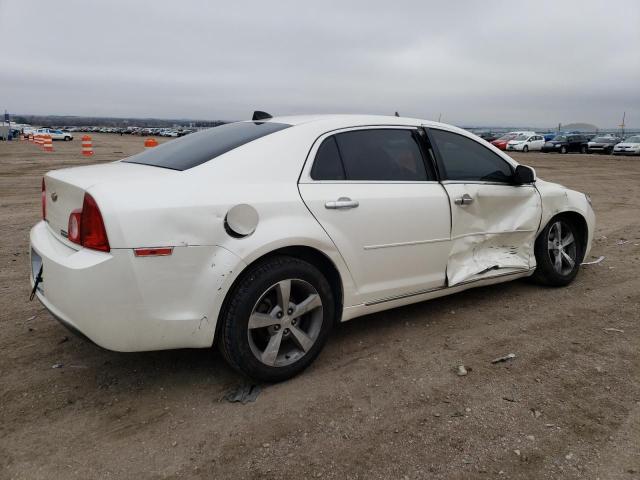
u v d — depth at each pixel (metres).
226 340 2.97
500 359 3.51
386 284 3.67
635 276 5.50
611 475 2.40
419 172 3.90
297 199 3.17
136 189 2.77
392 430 2.73
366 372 3.36
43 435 2.67
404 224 3.66
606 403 3.00
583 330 4.04
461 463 2.48
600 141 37.69
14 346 3.65
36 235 3.33
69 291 2.72
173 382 3.21
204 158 3.16
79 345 3.68
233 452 2.56
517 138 41.16
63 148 35.31
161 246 2.71
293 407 2.95
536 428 2.75
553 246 4.94
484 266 4.25
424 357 3.57
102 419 2.82
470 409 2.93
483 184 4.25
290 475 2.40
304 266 3.16
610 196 12.91
